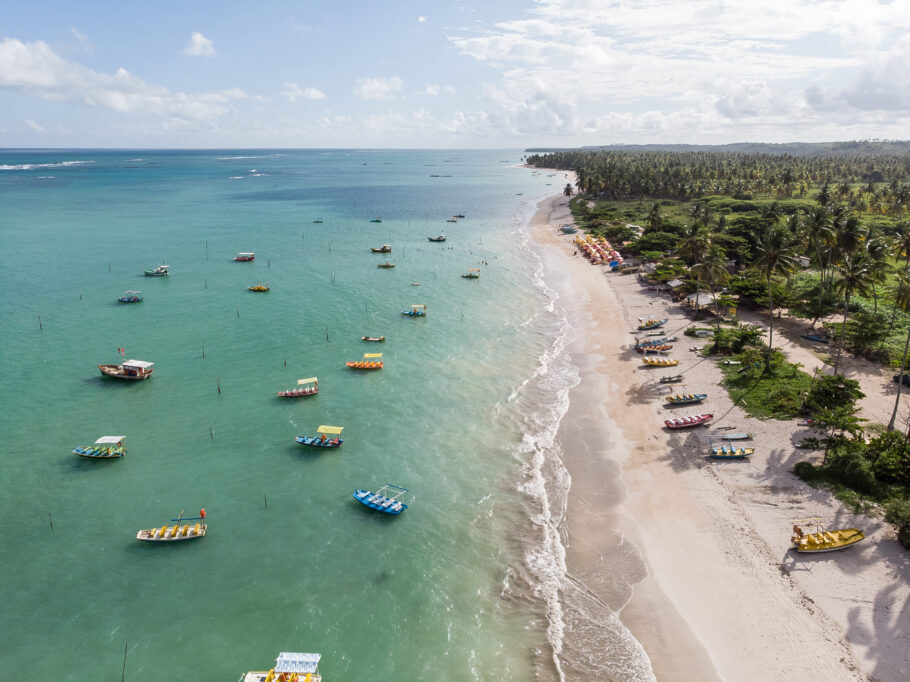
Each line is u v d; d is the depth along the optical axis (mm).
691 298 108812
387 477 58688
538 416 70812
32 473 57781
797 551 46219
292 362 85812
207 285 125438
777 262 78250
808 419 64375
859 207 196625
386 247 164125
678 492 55000
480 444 64875
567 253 165500
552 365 86125
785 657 37781
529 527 51469
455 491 56656
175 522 51375
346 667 38094
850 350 85688
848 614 40312
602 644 39625
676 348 89938
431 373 83125
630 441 64312
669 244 150750
